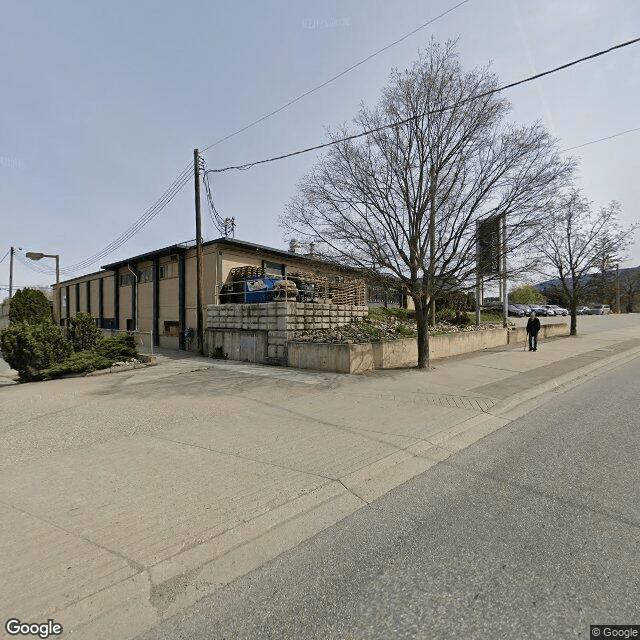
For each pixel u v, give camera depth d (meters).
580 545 2.80
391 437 5.17
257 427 5.70
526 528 3.04
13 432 5.63
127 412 6.63
